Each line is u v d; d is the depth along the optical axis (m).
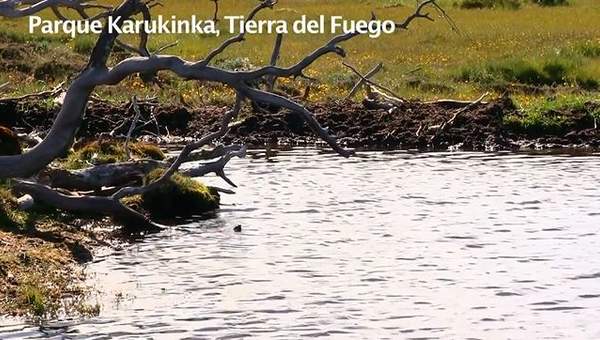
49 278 25.55
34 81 53.78
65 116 27.33
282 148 45.53
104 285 25.38
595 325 22.75
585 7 84.31
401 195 35.41
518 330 22.48
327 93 52.84
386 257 27.86
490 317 23.27
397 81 54.72
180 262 27.41
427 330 22.47
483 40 65.50
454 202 34.28
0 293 24.22
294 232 30.53
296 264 27.23
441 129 46.53
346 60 59.59
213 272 26.50
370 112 48.38
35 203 30.27
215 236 30.03
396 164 41.31
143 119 47.66
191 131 47.78
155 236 30.03
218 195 34.19
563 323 22.89
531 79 55.41
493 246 28.91
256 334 22.16
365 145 46.44
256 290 25.06
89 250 28.30
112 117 47.59
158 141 46.59
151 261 27.47
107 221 30.66
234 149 34.50
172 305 23.94
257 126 47.91
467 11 81.19
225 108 49.88
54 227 29.17
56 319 22.98
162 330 22.33
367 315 23.38
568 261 27.39
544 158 42.62
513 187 36.53
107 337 21.91
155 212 32.22
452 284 25.55
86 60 57.81
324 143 46.78
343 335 22.14
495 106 47.75
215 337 21.95
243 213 32.88
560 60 56.19
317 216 32.44
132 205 31.39
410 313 23.48
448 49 62.84
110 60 56.28
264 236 30.06
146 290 25.02
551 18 76.31
